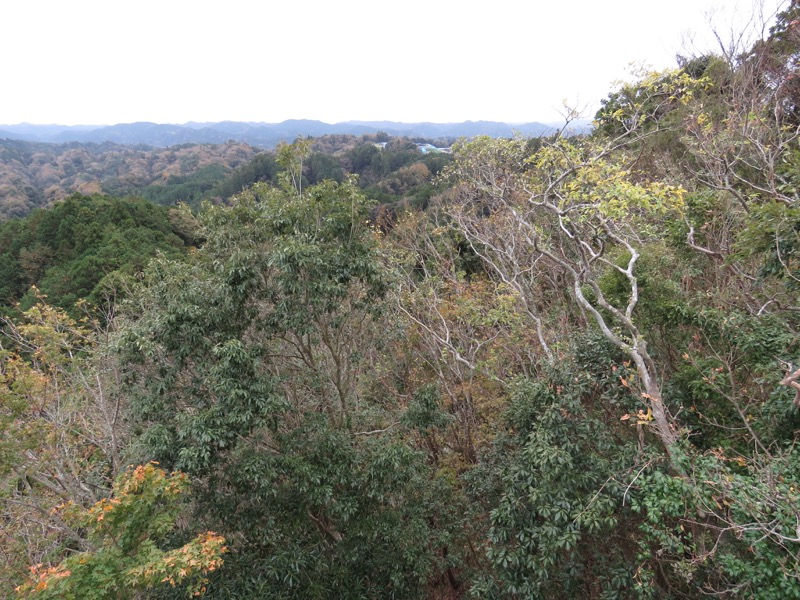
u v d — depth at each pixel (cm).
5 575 799
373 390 1245
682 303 798
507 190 1227
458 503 973
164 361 817
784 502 494
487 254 1656
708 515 594
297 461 776
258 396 745
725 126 1073
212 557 616
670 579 701
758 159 988
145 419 809
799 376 516
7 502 922
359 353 1022
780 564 475
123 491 640
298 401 980
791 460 570
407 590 891
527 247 1330
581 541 691
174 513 682
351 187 881
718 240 902
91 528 687
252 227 854
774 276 772
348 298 923
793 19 1120
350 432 964
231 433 715
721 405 725
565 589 660
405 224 1720
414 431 1074
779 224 638
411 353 1370
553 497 636
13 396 873
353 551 854
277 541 816
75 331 1045
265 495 763
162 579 581
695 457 591
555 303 1384
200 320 791
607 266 1073
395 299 1040
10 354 945
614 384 720
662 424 624
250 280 803
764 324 728
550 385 745
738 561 518
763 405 654
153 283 888
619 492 630
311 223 868
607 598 629
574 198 768
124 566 606
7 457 820
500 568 727
